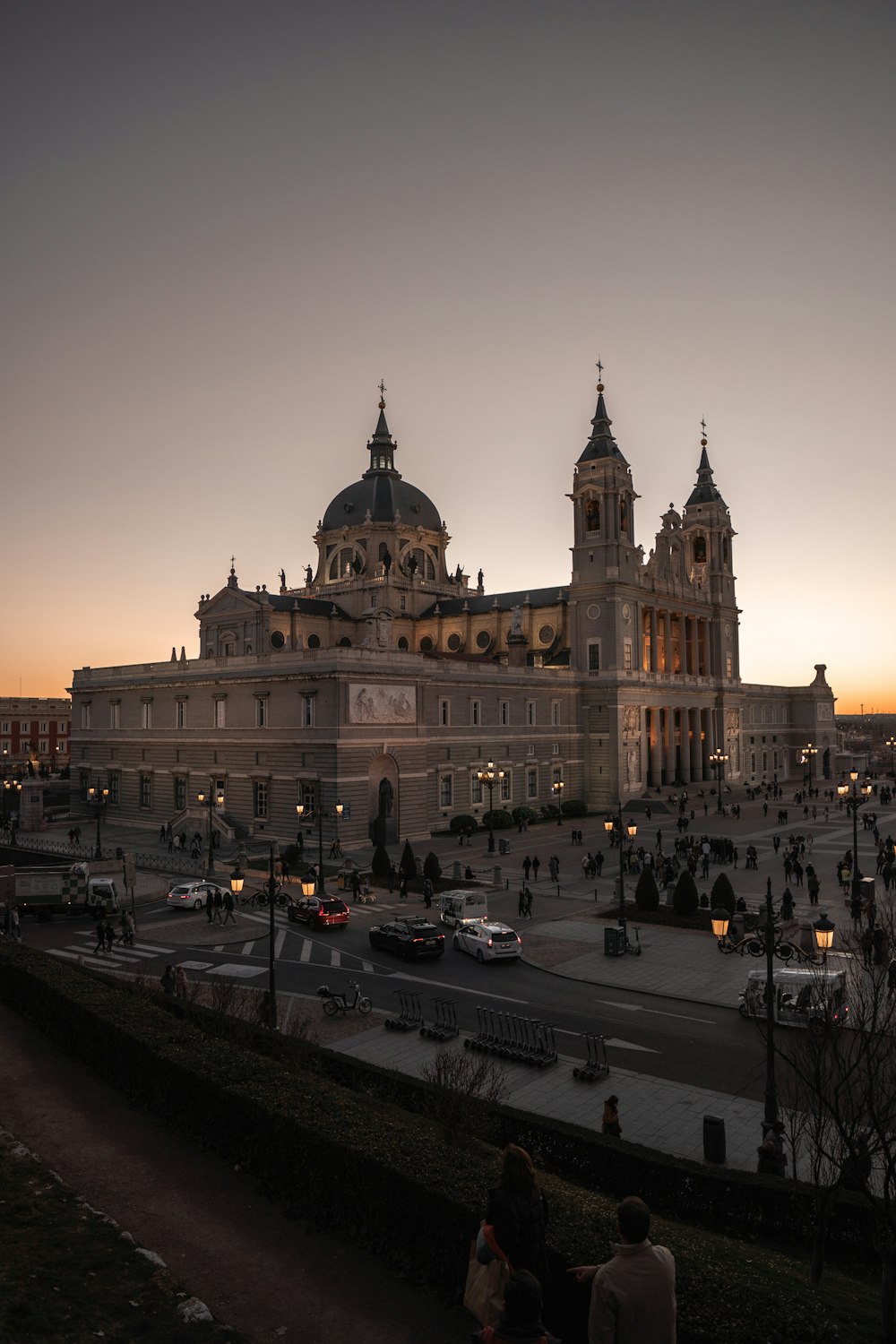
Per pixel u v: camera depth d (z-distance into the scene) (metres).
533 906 53.25
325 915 47.62
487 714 94.81
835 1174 18.45
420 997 35.53
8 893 52.06
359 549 132.12
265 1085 17.23
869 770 168.50
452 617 127.12
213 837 73.88
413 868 61.03
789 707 160.12
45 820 94.31
